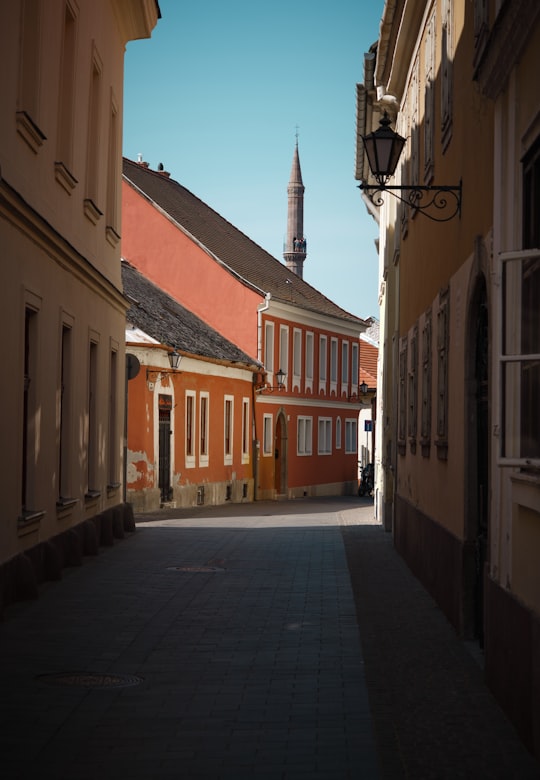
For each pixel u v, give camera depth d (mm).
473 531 11594
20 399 13562
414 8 17391
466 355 11641
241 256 56312
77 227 17828
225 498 45406
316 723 7996
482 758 7125
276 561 18875
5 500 12875
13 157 13227
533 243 7918
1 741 7426
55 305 15844
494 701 8750
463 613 11531
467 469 11617
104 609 13125
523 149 8102
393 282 27344
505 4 7977
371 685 9289
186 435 40312
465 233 11844
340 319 61844
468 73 11641
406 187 12445
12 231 13078
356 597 14594
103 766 6867
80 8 17625
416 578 16703
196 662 10164
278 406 53531
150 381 36469
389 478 26656
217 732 7719
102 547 20516
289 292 57219
